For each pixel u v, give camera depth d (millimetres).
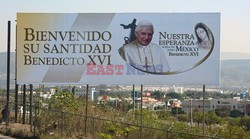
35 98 23625
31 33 18531
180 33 18062
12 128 19016
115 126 16281
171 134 15188
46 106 21188
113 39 18328
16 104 21469
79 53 18469
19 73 18578
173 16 18094
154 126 16016
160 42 18188
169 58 18172
